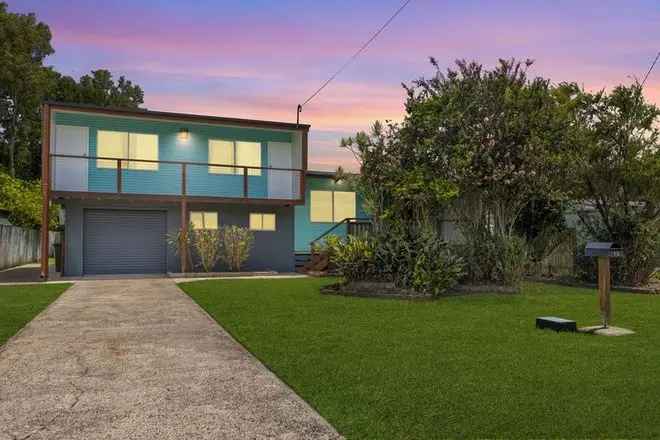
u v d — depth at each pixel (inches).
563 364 211.5
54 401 173.5
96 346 256.2
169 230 732.0
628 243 531.8
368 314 346.3
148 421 155.2
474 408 160.9
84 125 706.2
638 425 146.9
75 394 180.9
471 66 494.9
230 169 775.7
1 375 205.2
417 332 281.9
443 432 143.2
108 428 149.8
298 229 850.1
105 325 313.1
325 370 205.5
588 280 563.2
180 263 729.0
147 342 265.3
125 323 320.2
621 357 223.1
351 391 178.9
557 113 507.5
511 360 218.4
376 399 170.4
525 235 587.5
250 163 786.8
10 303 403.9
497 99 478.3
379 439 139.5
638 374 196.5
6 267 872.9
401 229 485.4
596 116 549.3
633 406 161.5
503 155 476.4
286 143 805.2
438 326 300.5
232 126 746.2
